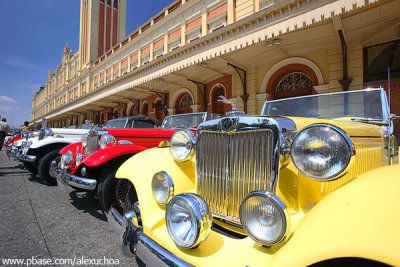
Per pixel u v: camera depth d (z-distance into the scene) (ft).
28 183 19.11
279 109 10.75
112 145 12.27
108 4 97.35
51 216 12.05
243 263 4.50
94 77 88.33
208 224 5.05
